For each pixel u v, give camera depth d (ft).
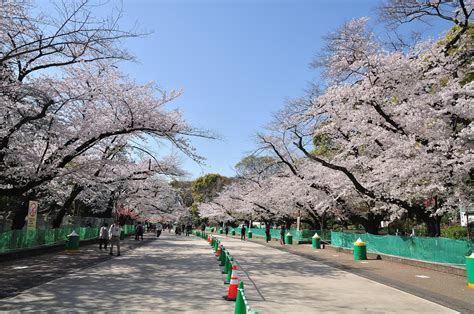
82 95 51.93
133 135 63.26
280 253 78.38
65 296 28.99
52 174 53.78
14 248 54.34
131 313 23.86
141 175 84.69
